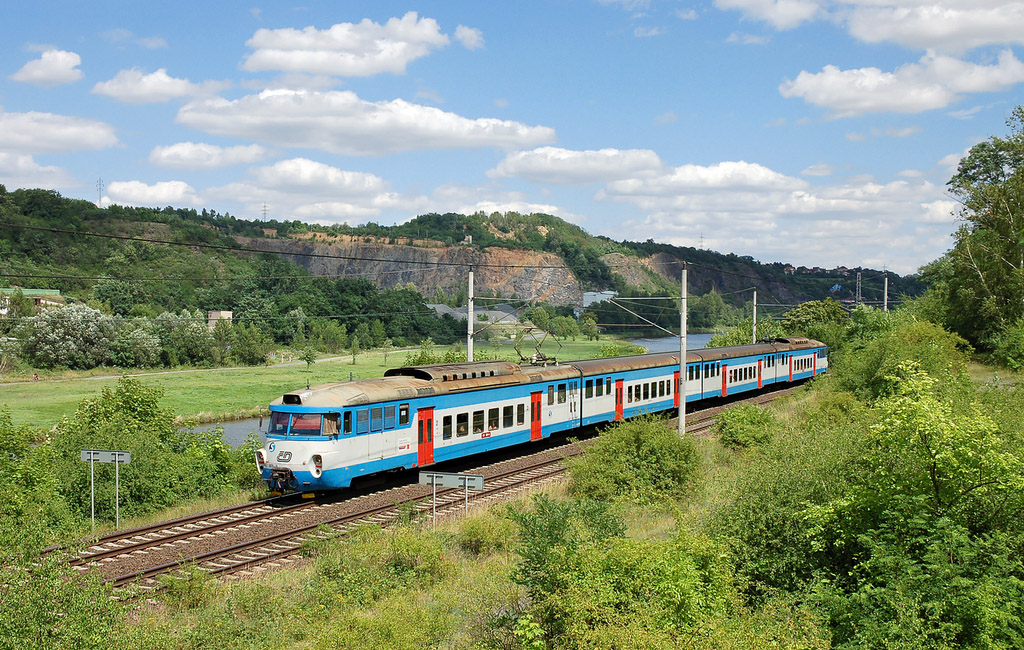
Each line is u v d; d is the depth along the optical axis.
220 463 26.62
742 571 12.91
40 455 22.95
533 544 12.02
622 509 19.12
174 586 13.80
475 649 11.14
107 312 111.56
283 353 106.88
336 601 13.41
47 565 9.80
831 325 67.94
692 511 19.50
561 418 32.56
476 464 29.23
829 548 13.02
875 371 33.12
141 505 22.03
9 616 9.13
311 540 17.11
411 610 12.20
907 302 65.44
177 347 94.00
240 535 18.64
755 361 51.09
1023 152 54.34
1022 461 12.02
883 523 12.36
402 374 26.56
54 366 83.31
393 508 21.38
